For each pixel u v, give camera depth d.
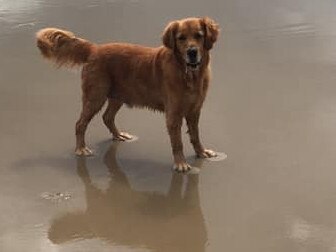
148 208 6.10
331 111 7.98
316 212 5.91
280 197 6.20
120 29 11.37
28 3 13.18
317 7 12.12
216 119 7.93
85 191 6.44
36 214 6.02
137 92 7.11
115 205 6.18
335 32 10.80
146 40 10.76
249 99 8.45
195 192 6.36
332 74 9.12
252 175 6.64
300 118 7.84
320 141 7.26
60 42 7.23
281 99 8.40
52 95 8.84
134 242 5.55
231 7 12.32
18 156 7.20
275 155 7.02
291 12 11.88
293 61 9.66
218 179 6.61
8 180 6.68
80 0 13.31
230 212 5.97
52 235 5.67
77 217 5.96
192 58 6.51
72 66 7.32
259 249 5.38
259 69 9.42
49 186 6.55
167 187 6.49
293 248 5.38
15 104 8.57
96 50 7.17
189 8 12.39
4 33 11.41
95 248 5.47
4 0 13.40
